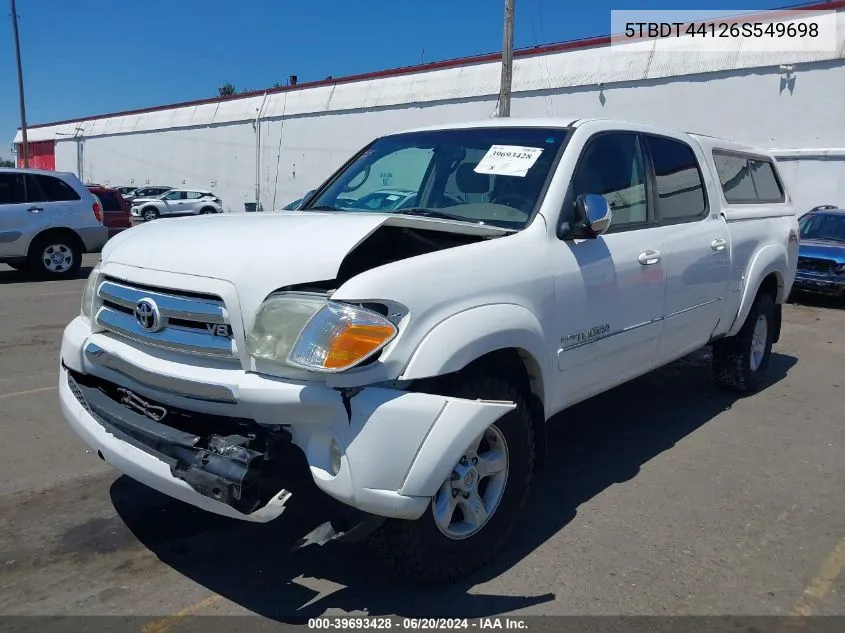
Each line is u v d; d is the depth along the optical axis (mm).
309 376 2779
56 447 4934
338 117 31109
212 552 3600
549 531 3834
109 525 3863
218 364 2973
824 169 17672
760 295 6090
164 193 35062
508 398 3344
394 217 3414
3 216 12625
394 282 2883
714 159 5500
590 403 6117
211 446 2891
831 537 3807
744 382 6172
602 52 22266
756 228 5816
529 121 4398
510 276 3359
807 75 18016
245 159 36656
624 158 4438
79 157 50344
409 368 2854
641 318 4340
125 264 3379
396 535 3004
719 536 3803
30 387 6305
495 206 3896
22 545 3648
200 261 3084
